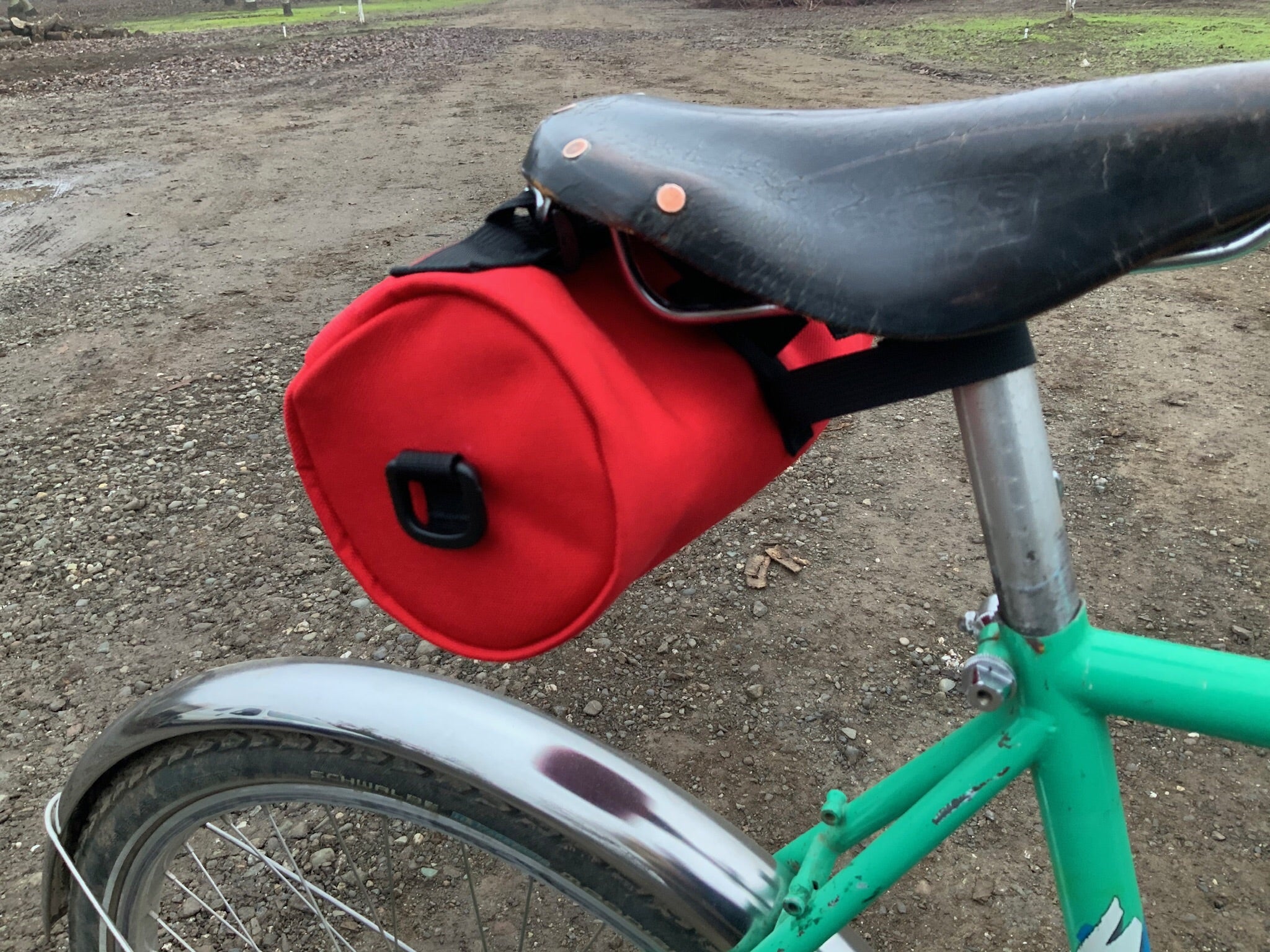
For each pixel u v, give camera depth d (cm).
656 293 67
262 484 268
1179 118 52
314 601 220
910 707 187
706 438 67
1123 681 66
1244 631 201
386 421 68
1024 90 59
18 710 189
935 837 71
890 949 144
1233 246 56
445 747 84
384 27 1694
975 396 63
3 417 309
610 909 84
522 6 2128
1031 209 54
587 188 62
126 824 99
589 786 82
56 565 234
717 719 186
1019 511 64
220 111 870
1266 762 173
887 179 57
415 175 600
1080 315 363
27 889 153
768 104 751
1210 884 151
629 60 1077
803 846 86
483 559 69
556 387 62
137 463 279
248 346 356
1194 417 285
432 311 64
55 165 675
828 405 67
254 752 90
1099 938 72
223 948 143
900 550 234
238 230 505
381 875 154
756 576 225
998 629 71
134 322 384
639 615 214
